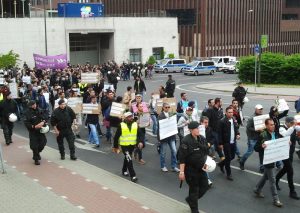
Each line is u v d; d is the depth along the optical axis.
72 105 18.00
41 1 87.06
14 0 63.50
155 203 10.17
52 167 13.39
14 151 15.53
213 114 13.45
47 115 19.91
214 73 59.97
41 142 13.73
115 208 9.82
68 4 64.38
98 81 24.91
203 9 81.50
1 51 58.47
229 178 12.23
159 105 17.56
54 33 62.34
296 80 42.12
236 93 22.73
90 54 70.00
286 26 104.56
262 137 10.48
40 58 33.56
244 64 44.12
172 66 61.69
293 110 25.67
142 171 13.21
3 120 16.47
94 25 65.75
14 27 59.19
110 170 13.32
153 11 80.00
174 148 13.05
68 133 14.23
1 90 19.36
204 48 82.50
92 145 16.72
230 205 10.29
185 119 13.77
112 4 94.06
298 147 15.58
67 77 29.08
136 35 70.19
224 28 85.94
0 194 10.82
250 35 92.25
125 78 49.44
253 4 91.75
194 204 9.32
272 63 42.81
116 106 16.03
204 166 9.16
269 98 31.98
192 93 36.22
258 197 10.83
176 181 12.21
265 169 10.35
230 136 12.21
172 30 74.38
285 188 11.54
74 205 10.02
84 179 12.12
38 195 10.73
